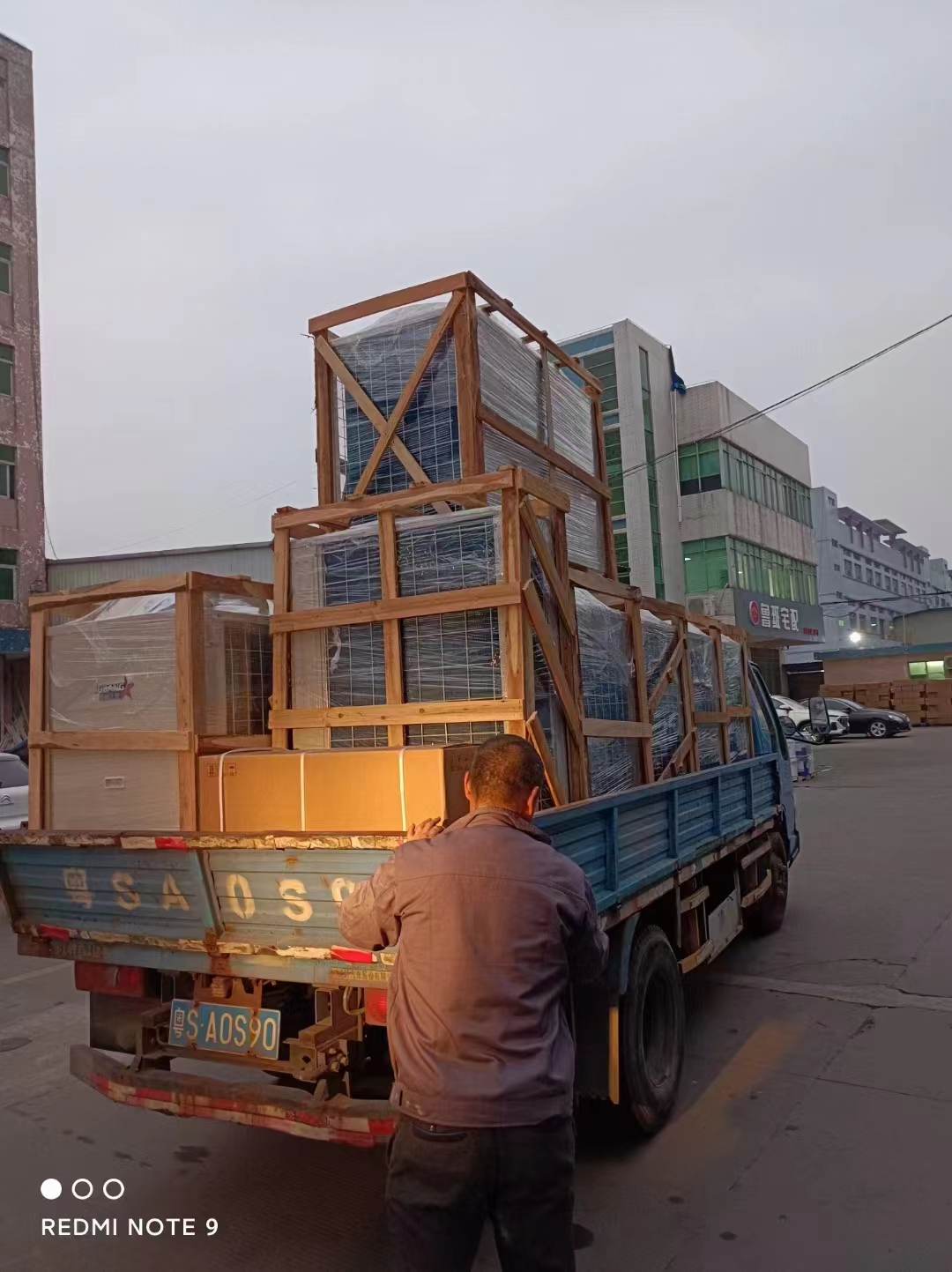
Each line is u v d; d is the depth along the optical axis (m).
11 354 21.62
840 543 58.16
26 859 3.53
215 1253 3.02
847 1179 3.29
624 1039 3.53
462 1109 1.94
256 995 3.12
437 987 2.03
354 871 2.84
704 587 29.80
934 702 33.53
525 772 2.29
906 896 7.72
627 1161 3.50
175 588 3.50
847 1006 5.15
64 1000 5.81
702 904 4.92
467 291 4.15
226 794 3.19
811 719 17.16
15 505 21.30
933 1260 2.81
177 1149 3.75
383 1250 3.01
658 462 29.19
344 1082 2.98
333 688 3.71
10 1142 3.83
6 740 21.16
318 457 4.58
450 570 3.46
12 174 22.03
